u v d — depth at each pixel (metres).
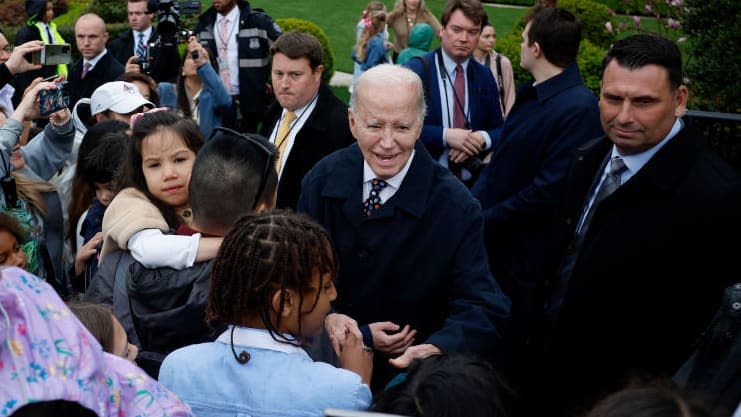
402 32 11.52
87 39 7.09
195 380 1.95
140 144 2.80
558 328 3.01
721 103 5.96
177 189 2.81
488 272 2.73
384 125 2.56
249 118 7.52
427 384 1.72
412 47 7.87
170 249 2.38
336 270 2.05
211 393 1.93
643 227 2.77
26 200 3.86
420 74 5.02
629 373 2.81
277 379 1.91
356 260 2.74
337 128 4.37
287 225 1.96
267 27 7.41
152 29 8.23
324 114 4.38
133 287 2.38
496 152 4.38
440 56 5.05
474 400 1.69
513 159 4.25
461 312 2.62
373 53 10.94
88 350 1.40
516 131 4.25
